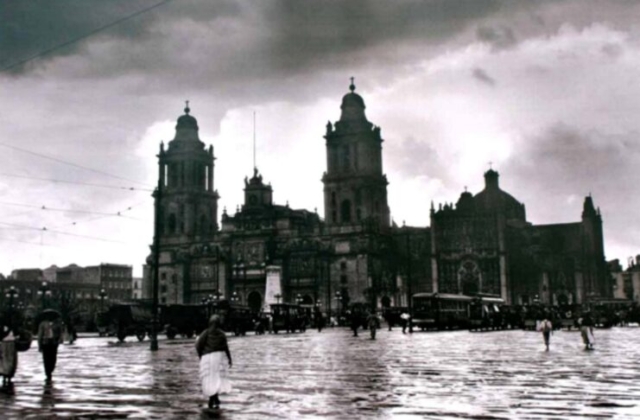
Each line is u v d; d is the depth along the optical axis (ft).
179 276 481.87
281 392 57.36
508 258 424.05
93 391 59.57
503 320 265.13
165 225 499.10
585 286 434.71
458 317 253.24
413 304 247.50
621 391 55.83
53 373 79.20
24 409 48.52
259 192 481.87
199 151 504.02
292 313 270.05
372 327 172.45
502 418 42.91
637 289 562.66
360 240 436.76
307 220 501.97
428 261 454.81
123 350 137.18
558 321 237.66
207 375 49.08
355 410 46.93
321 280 441.68
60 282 574.56
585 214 451.12
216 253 473.67
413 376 70.33
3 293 523.70
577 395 53.47
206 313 236.22
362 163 453.99
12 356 63.93
